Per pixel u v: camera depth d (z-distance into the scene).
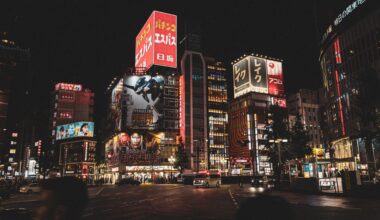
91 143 138.88
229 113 161.12
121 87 113.88
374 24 60.41
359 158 54.88
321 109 121.88
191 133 137.75
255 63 158.25
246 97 152.50
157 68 117.88
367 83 27.56
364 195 25.50
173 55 121.19
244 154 145.00
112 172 112.12
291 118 128.50
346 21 67.75
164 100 114.38
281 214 1.65
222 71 152.75
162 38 120.94
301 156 48.16
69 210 2.05
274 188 39.16
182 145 99.44
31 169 117.50
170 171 107.94
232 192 36.03
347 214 16.12
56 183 2.09
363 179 49.12
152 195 32.88
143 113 109.50
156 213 17.88
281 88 161.38
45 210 2.06
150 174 105.25
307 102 139.38
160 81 113.81
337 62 72.06
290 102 144.00
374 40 59.81
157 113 110.94
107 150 127.69
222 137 144.38
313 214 16.22
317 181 31.55
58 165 136.00
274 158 48.41
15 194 39.22
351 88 64.56
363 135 28.94
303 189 33.22
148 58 122.56
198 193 34.94
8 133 137.38
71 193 2.07
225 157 142.12
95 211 19.05
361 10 63.38
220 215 16.92
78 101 172.00
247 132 147.00
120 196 32.12
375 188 25.97
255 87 155.25
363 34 63.41
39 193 2.11
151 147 107.88
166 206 21.67
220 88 150.00
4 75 139.50
